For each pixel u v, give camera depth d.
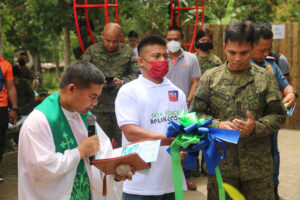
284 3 13.60
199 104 2.87
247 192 2.89
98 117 4.81
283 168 5.79
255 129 2.63
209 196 2.90
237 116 2.78
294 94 3.47
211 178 2.88
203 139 2.22
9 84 5.33
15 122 5.46
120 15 12.30
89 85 2.05
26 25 13.59
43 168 1.97
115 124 4.87
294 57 8.59
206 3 11.28
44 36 12.88
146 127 2.71
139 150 2.15
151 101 2.72
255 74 2.77
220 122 2.65
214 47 8.50
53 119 2.09
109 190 2.34
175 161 2.24
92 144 2.15
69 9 10.77
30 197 2.05
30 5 11.12
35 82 11.91
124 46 4.95
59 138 2.11
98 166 2.13
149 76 2.78
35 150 1.98
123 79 4.75
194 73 5.06
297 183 5.10
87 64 2.10
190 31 8.55
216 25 8.44
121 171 2.10
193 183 4.85
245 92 2.77
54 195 2.06
